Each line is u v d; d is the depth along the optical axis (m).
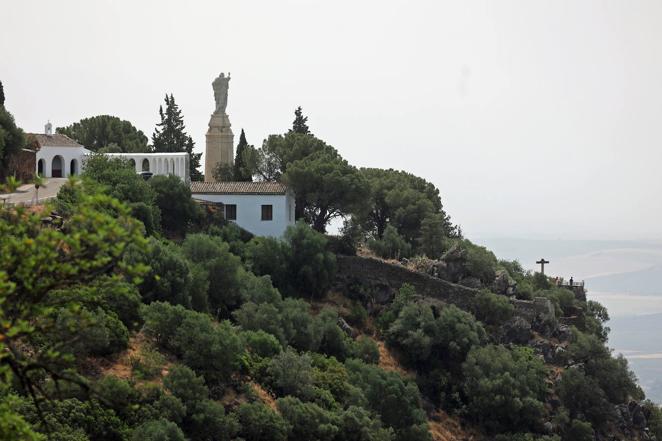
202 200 148.38
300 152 162.50
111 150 178.62
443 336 137.75
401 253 159.88
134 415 85.19
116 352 94.81
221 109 180.00
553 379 142.38
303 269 136.88
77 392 81.69
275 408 101.56
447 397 133.00
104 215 43.12
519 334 147.62
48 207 45.16
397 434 114.81
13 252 41.72
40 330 43.97
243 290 122.50
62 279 42.53
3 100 162.62
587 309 181.75
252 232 148.88
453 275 152.38
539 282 175.38
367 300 143.12
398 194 169.88
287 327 118.56
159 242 112.50
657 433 148.88
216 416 91.25
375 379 116.62
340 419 104.06
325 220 156.62
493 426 130.50
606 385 145.12
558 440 129.88
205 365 98.69
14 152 143.12
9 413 42.12
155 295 107.31
